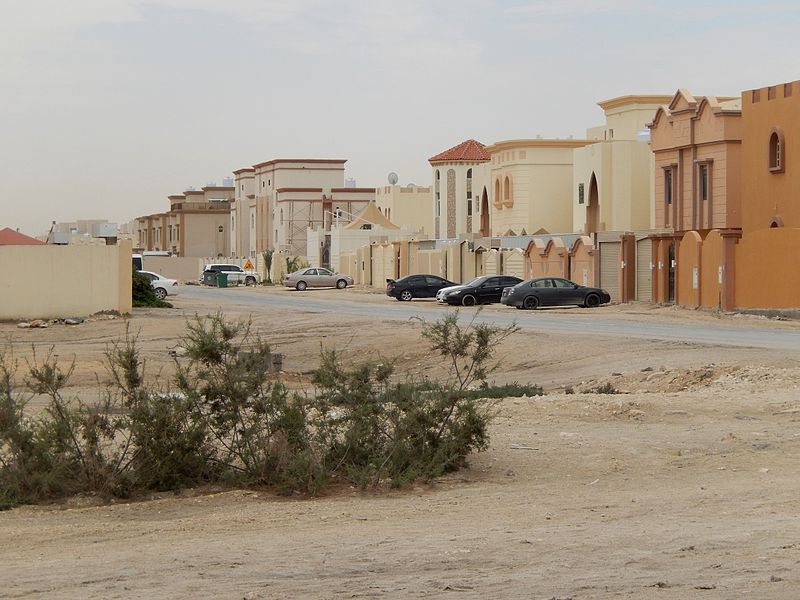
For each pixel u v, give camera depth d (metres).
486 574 9.23
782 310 47.75
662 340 36.31
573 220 89.62
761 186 56.88
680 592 8.30
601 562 9.61
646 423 19.55
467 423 15.91
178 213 172.12
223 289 102.31
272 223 152.38
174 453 14.86
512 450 16.98
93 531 12.43
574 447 17.22
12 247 51.00
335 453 15.38
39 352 38.12
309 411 16.23
